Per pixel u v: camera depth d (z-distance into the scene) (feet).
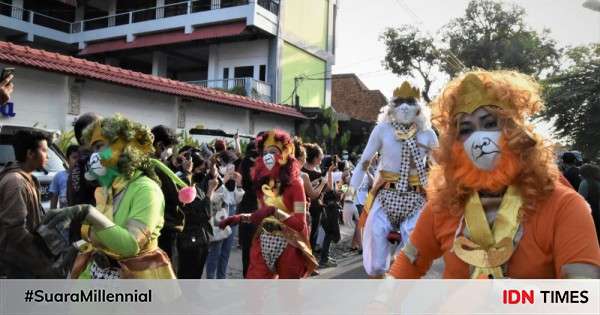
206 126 54.34
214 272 19.53
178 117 50.98
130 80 45.32
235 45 85.71
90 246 9.49
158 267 9.23
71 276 9.58
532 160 5.56
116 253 8.93
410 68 98.27
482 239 5.76
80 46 94.63
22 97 38.75
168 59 97.40
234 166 24.32
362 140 80.12
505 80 6.01
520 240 5.53
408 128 15.25
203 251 15.58
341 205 32.32
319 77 94.38
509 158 5.72
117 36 90.74
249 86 77.25
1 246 10.51
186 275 15.39
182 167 16.17
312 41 92.07
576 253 5.10
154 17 93.97
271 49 82.53
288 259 14.17
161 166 10.91
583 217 5.25
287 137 14.94
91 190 12.80
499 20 96.73
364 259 15.52
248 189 19.71
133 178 9.34
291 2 86.22
